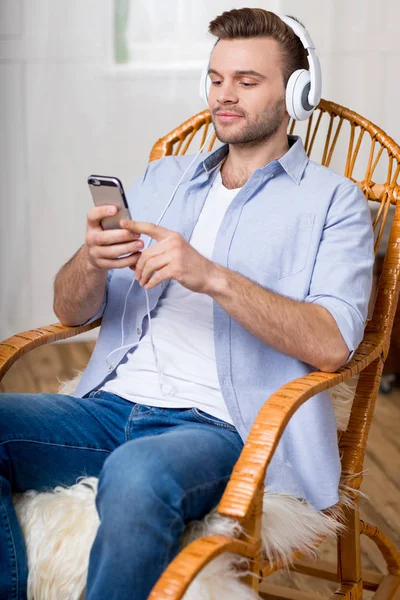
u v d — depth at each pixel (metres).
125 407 1.44
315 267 1.43
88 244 1.34
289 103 1.48
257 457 1.11
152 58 3.48
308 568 1.72
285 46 1.49
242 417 1.38
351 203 1.47
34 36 3.42
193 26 3.46
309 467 1.35
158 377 1.43
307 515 1.29
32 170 3.53
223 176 1.58
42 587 1.20
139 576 1.09
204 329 1.45
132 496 1.10
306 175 1.51
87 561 1.17
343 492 1.41
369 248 1.46
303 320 1.32
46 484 1.36
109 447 1.42
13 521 1.25
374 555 1.94
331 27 3.49
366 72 3.52
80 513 1.22
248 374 1.40
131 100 3.52
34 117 3.49
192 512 1.16
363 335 1.52
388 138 1.70
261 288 1.32
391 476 2.34
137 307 1.53
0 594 1.21
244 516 1.07
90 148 3.54
